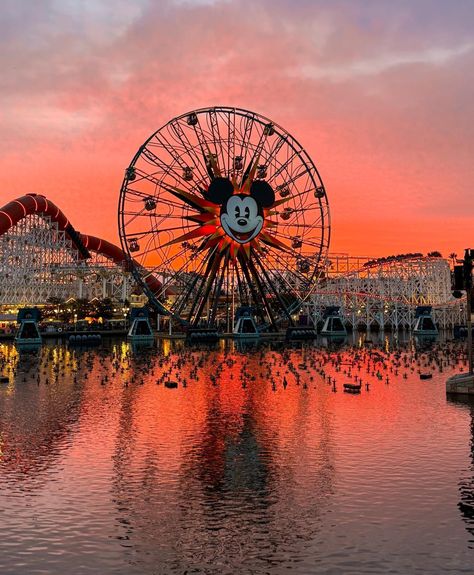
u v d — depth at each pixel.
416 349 159.12
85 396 86.12
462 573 33.69
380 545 36.97
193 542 37.59
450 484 47.00
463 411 73.00
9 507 43.00
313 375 108.25
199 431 64.56
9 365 121.12
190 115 182.50
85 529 39.50
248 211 186.62
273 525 39.91
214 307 195.25
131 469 51.25
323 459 53.78
